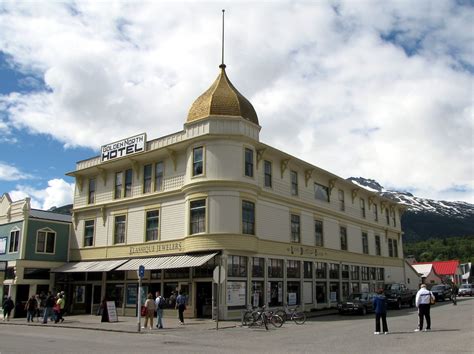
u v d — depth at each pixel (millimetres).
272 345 16172
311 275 37188
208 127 30281
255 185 30656
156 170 34312
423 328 20016
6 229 39375
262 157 33125
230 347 15727
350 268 43469
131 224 35062
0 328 25672
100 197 38094
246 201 30328
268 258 32375
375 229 50531
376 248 50031
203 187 29625
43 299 34156
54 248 38812
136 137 35594
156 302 24047
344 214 43781
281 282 33469
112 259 35562
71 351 14719
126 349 15281
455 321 23125
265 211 32906
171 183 32906
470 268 102625
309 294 36531
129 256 34344
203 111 31312
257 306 30531
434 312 31000
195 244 29250
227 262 28656
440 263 95312
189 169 30719
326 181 41969
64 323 27594
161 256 32094
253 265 30938
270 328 23375
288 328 23266
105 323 27141
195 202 30109
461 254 149375
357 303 31969
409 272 56281
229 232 28781
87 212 38969
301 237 36594
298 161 36719
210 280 28781
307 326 24156
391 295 36281
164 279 31375
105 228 36969
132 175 35969
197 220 29766
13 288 36500
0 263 38250
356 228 46125
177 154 32938
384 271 50438
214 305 27953
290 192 36062
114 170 37562
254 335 20062
